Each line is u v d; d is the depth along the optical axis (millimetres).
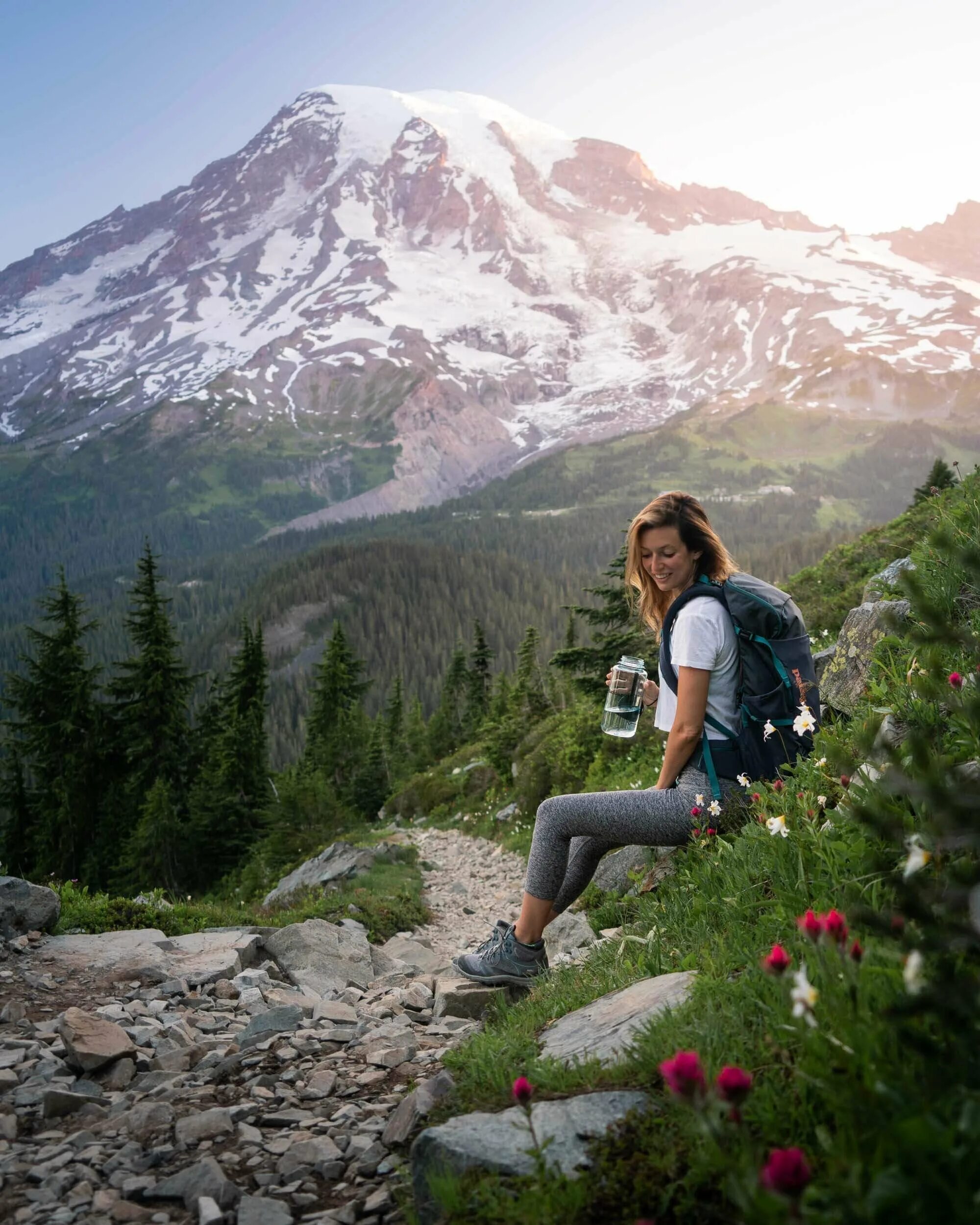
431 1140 2293
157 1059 4020
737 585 3943
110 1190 2711
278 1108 3391
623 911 5633
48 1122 3330
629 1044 2574
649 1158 1917
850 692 5520
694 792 3922
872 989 1910
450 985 5715
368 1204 2488
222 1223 2473
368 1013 5156
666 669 4066
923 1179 1217
